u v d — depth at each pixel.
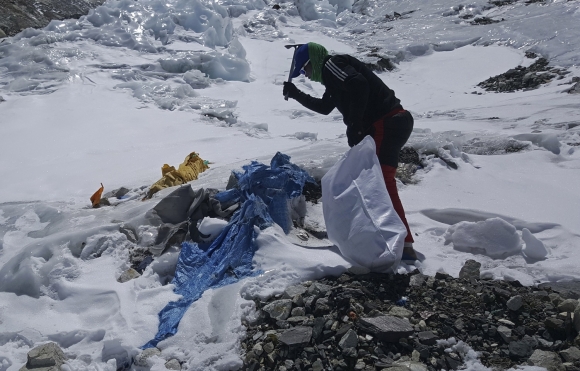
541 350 3.38
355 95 4.26
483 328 3.57
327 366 3.42
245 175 5.14
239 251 4.45
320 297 3.88
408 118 4.48
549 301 3.81
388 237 4.14
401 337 3.49
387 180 4.49
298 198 5.23
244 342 3.67
